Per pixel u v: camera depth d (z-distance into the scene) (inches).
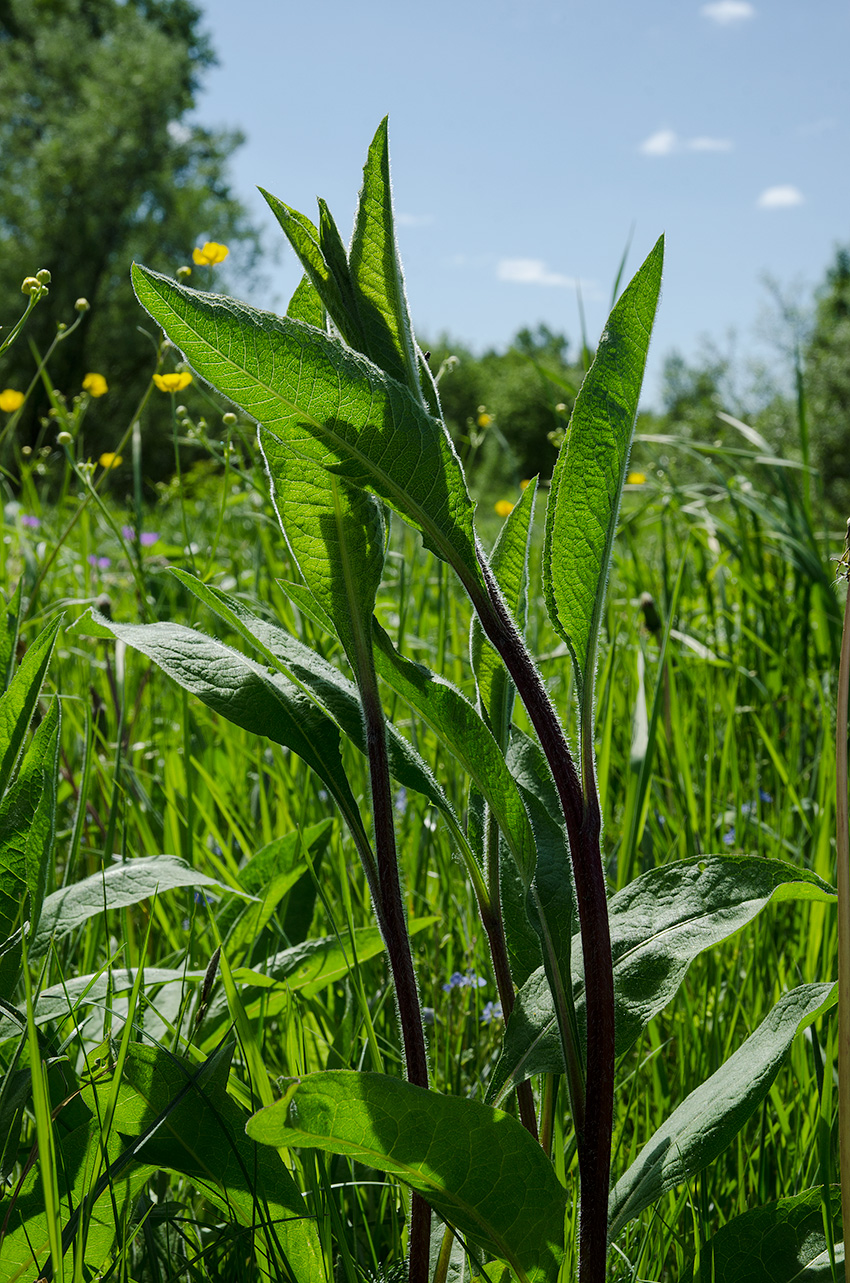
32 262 1283.2
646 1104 55.2
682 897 39.1
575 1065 33.3
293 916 62.8
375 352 35.0
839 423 1049.5
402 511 32.5
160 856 52.5
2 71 1432.1
